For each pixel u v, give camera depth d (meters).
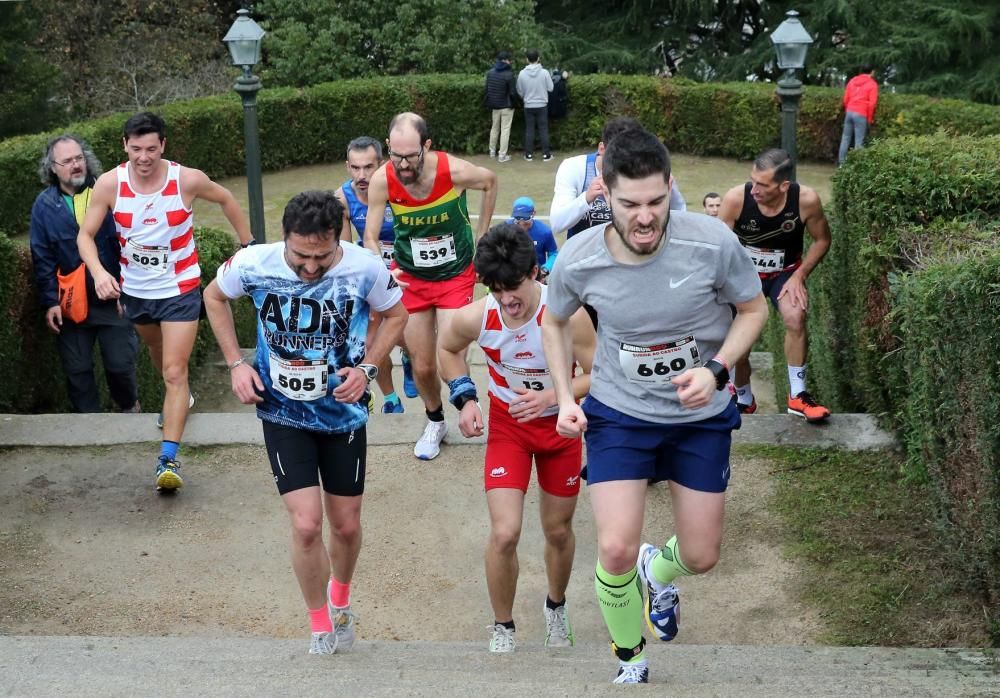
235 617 5.30
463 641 5.09
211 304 4.17
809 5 23.56
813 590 5.30
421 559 5.79
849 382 7.41
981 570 4.77
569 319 3.88
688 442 3.67
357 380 4.11
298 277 3.99
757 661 4.31
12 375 7.74
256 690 3.64
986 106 18.50
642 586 4.46
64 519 6.11
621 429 3.66
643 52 24.94
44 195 7.41
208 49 22.31
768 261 6.80
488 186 6.34
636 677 3.85
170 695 3.59
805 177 19.14
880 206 6.26
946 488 5.03
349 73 21.95
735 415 3.73
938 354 4.84
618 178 3.25
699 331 3.55
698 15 25.03
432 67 21.97
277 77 21.77
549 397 4.35
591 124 21.19
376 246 6.51
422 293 6.45
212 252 9.73
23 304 7.83
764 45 24.05
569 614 5.38
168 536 5.98
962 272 4.52
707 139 20.67
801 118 19.81
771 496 6.08
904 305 5.29
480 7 22.14
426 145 6.10
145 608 5.34
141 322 6.46
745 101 20.08
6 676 3.93
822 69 23.34
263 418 4.21
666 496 6.25
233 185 19.41
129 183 6.22
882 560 5.42
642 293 3.46
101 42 21.41
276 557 5.81
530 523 6.11
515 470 4.48
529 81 20.23
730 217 6.69
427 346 6.46
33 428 7.03
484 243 4.20
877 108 18.84
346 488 4.25
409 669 4.08
